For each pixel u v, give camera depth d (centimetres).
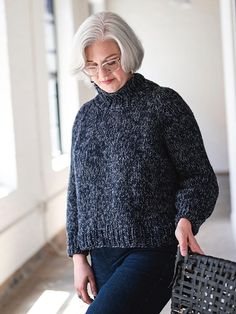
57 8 573
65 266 413
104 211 136
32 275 393
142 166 131
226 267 110
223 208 581
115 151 134
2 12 372
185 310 117
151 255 132
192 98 806
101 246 138
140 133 132
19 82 397
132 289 127
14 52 388
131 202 131
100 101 142
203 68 798
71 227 151
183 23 791
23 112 404
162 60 802
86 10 643
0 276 350
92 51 134
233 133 448
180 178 136
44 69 458
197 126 135
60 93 579
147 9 794
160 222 132
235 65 414
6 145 385
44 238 445
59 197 495
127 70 134
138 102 135
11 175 386
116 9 798
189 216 126
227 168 813
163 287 132
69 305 329
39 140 441
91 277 146
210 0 782
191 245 123
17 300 345
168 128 131
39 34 448
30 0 427
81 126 145
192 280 117
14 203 378
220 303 110
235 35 404
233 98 429
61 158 549
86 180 140
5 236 362
